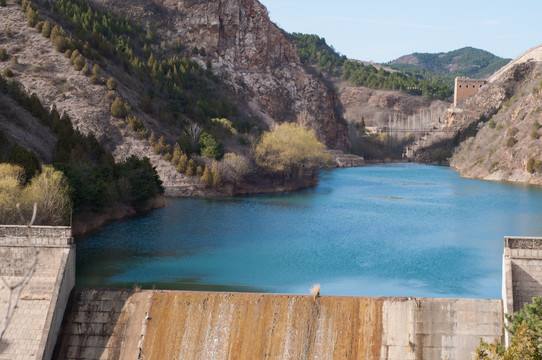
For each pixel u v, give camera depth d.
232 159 128.25
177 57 189.88
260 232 86.81
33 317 41.72
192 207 107.38
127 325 43.34
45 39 140.00
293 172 142.62
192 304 43.56
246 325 42.56
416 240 82.38
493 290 59.28
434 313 41.84
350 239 82.81
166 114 138.38
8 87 102.94
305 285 60.91
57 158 86.44
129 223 89.81
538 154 161.38
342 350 41.53
